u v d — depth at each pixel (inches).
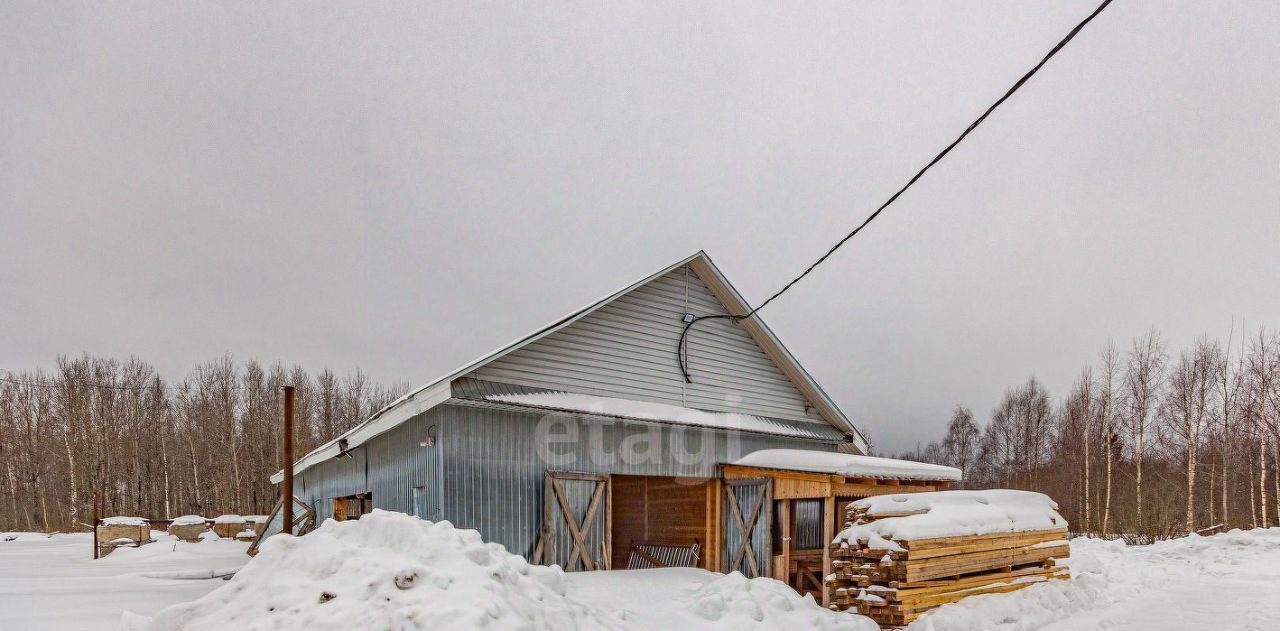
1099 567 481.4
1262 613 326.0
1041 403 1582.2
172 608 187.9
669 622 255.3
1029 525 369.4
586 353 410.3
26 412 1803.6
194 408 1776.6
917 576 287.0
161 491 1679.4
